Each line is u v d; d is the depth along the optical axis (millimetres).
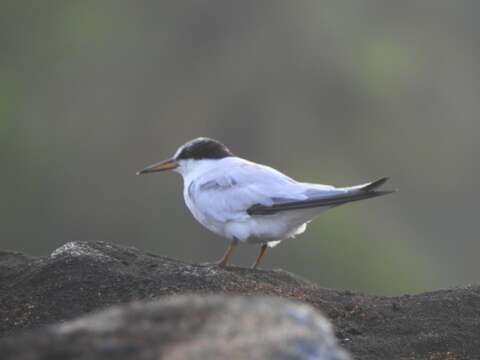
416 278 24594
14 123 28109
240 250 23188
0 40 30109
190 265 6820
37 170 27453
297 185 7641
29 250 26438
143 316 3705
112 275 6340
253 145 30266
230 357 3414
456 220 27562
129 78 30484
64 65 30250
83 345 3561
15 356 3543
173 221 26094
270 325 3611
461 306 6211
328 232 24078
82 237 26688
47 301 6148
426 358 5570
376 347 5652
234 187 7703
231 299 3777
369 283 23781
